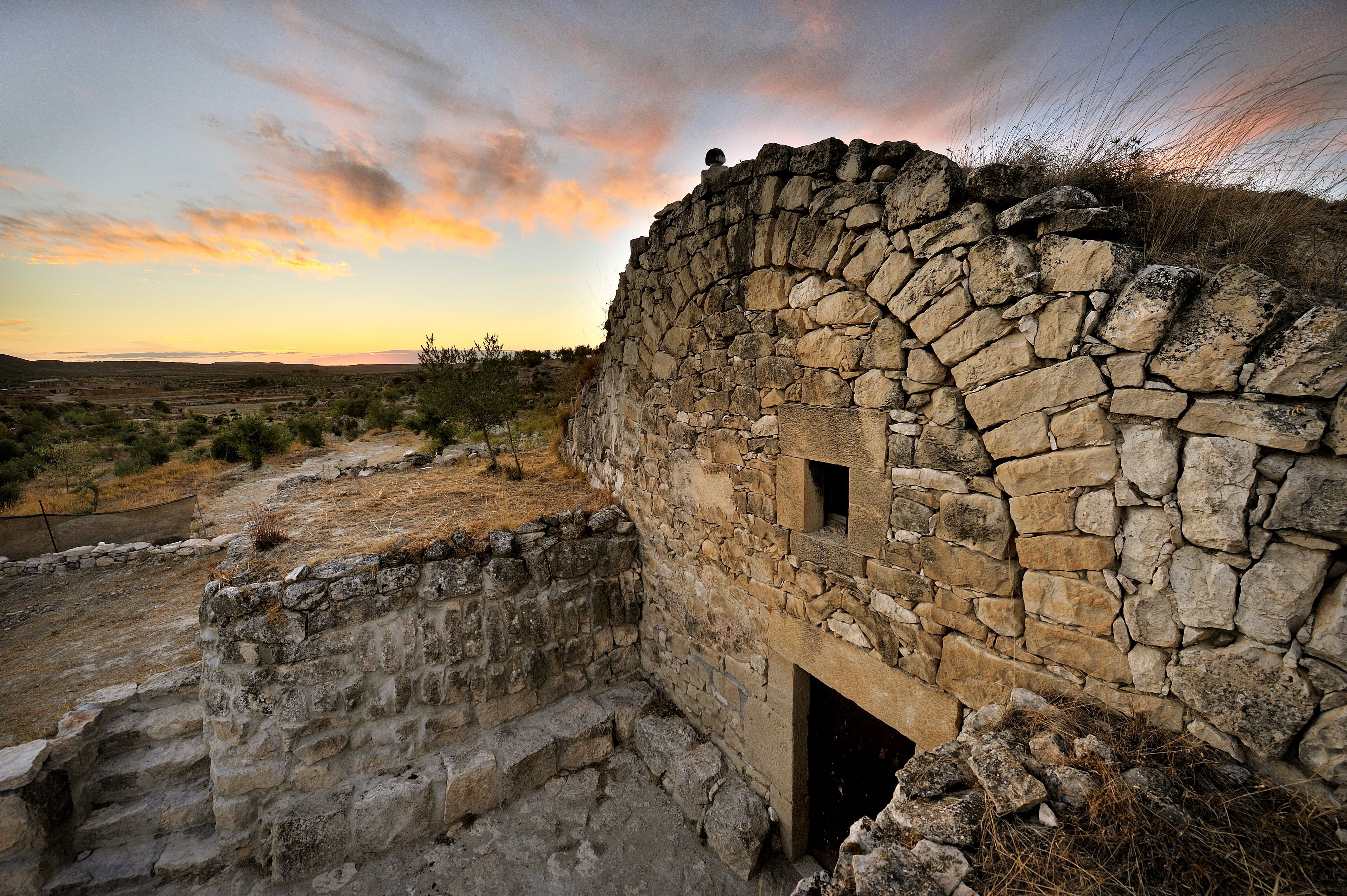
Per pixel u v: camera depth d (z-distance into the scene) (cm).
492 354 810
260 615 369
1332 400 144
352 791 388
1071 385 191
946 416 236
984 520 227
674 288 415
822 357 295
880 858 164
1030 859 151
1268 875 136
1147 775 165
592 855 381
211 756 370
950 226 215
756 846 361
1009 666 228
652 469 490
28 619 654
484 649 434
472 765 410
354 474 837
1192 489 168
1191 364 163
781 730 368
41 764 360
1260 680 160
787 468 332
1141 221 212
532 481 725
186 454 1842
